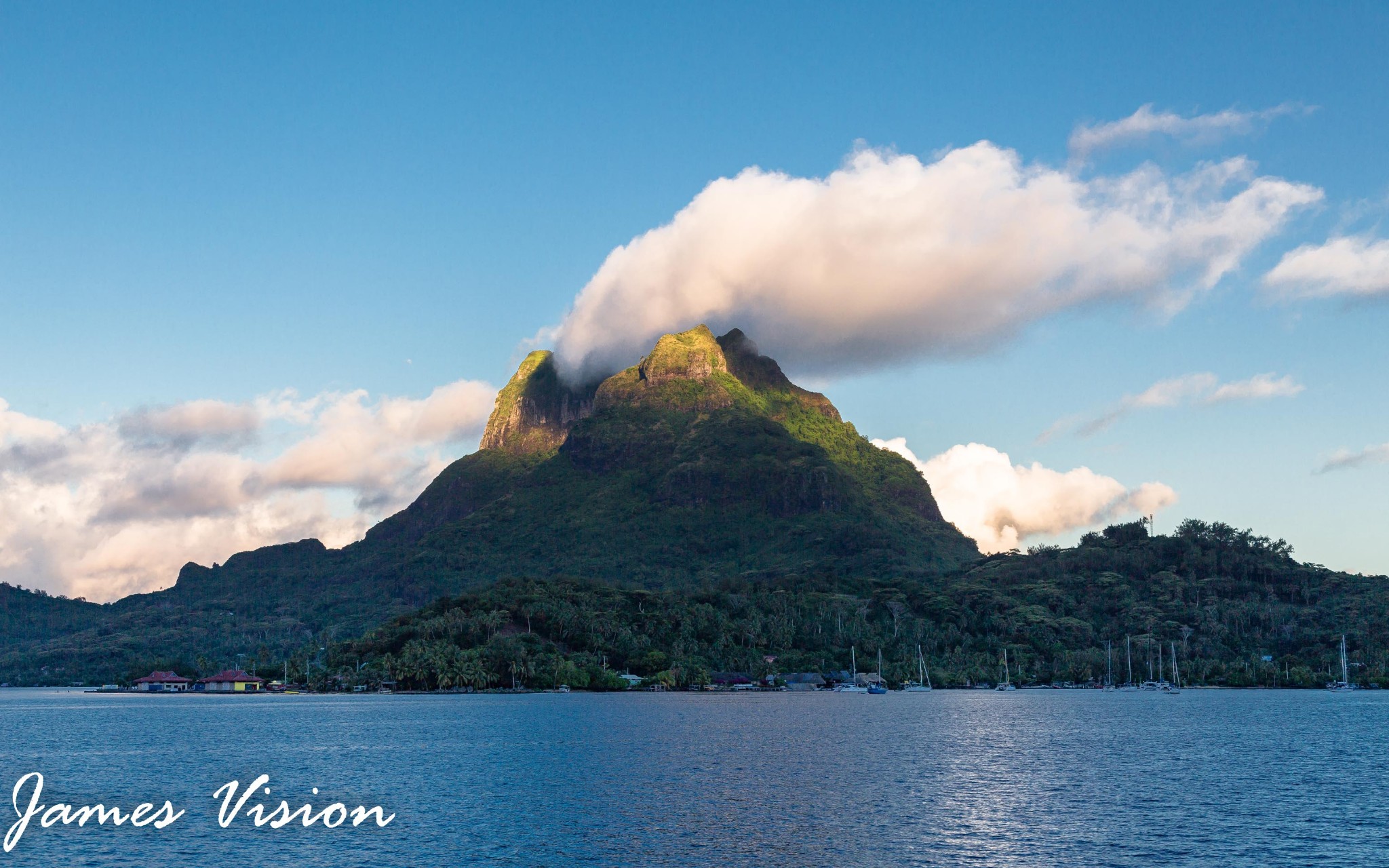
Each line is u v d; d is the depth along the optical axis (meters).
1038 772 159.12
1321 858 100.38
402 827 116.19
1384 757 179.75
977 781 149.50
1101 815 121.56
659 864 99.38
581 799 134.00
